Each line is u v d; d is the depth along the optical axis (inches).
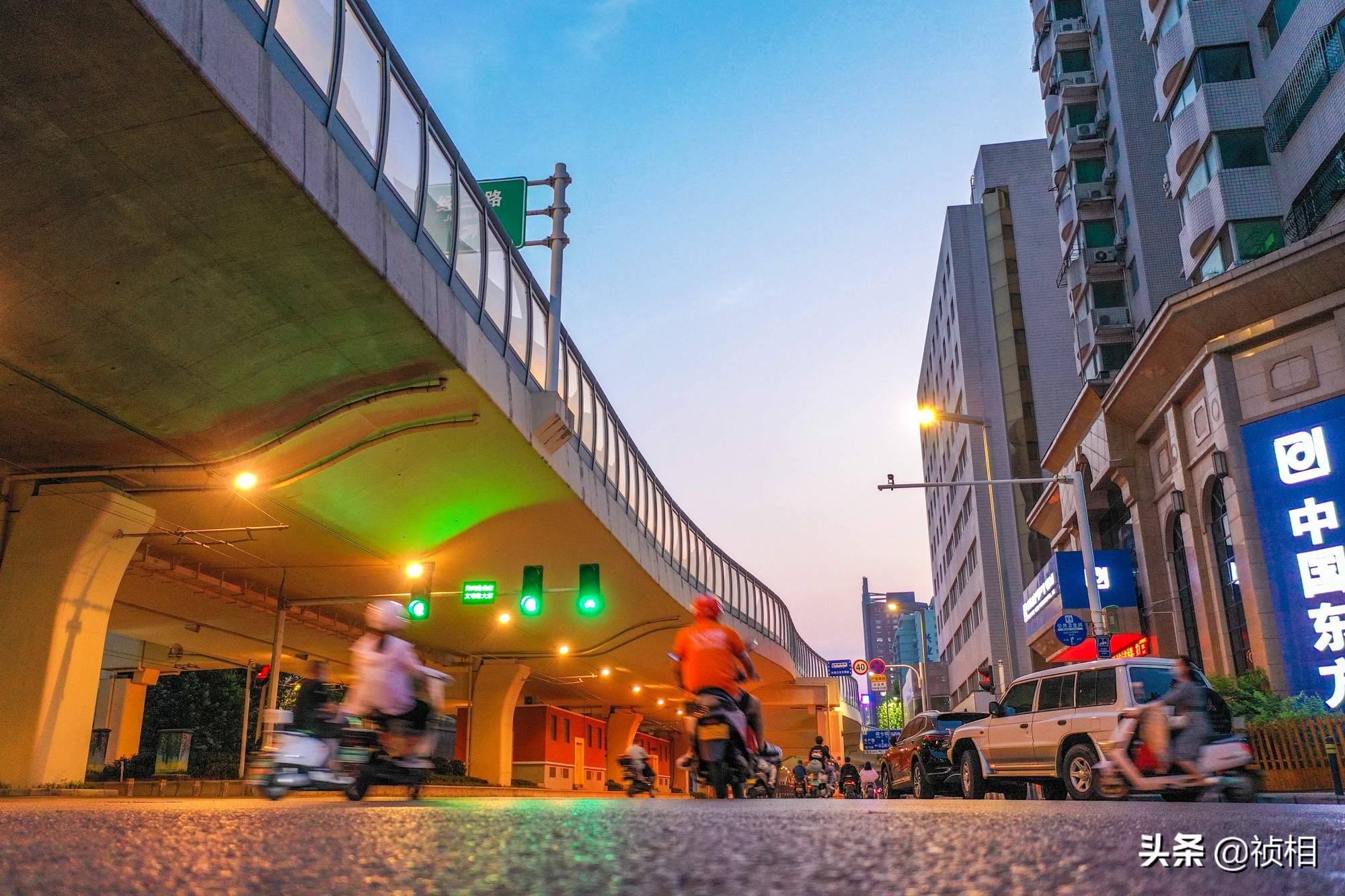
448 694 2066.9
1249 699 876.0
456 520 1151.6
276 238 615.5
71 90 469.4
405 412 892.6
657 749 3548.2
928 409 1202.0
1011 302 2655.0
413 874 101.5
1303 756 751.7
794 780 1093.1
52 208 535.8
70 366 674.2
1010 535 2465.6
